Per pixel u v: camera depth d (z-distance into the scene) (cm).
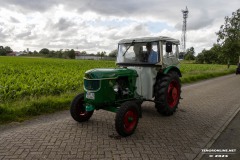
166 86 607
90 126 535
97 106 503
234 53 3222
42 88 870
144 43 611
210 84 1407
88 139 458
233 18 3192
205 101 859
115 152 405
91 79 495
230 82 1549
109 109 510
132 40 624
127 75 547
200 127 552
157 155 399
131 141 455
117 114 464
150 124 566
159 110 626
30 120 570
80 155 390
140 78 589
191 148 432
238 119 632
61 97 752
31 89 825
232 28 3194
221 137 494
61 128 516
